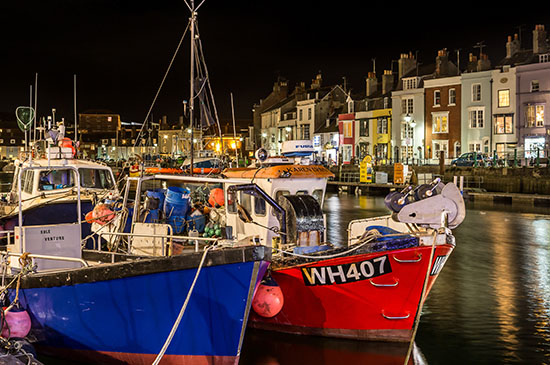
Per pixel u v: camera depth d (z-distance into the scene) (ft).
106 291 22.44
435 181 25.50
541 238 61.05
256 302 26.09
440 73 169.78
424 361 26.07
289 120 228.22
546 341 28.60
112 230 30.76
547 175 101.45
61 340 23.88
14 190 40.04
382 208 93.40
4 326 22.12
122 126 435.94
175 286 21.74
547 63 144.15
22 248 23.57
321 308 27.22
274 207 27.86
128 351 23.06
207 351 22.22
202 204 35.04
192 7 37.50
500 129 152.35
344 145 195.52
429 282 25.85
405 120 172.96
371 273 25.67
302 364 25.81
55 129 38.17
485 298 36.63
